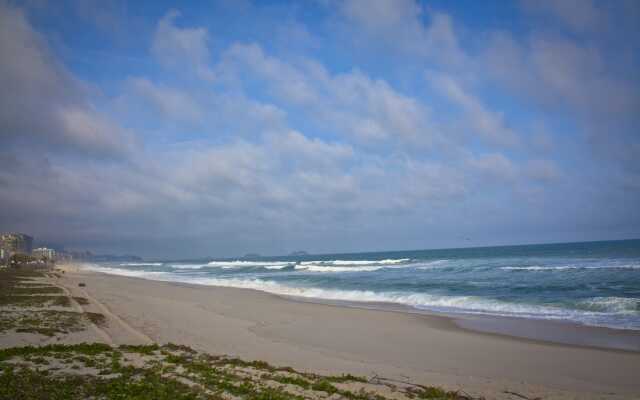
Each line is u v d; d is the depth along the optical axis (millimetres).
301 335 15953
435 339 15164
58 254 141750
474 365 11914
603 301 20922
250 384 8758
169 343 13203
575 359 12328
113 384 8328
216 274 62281
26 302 21297
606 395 9250
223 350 13062
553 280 29781
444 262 61344
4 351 10742
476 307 21781
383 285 33562
